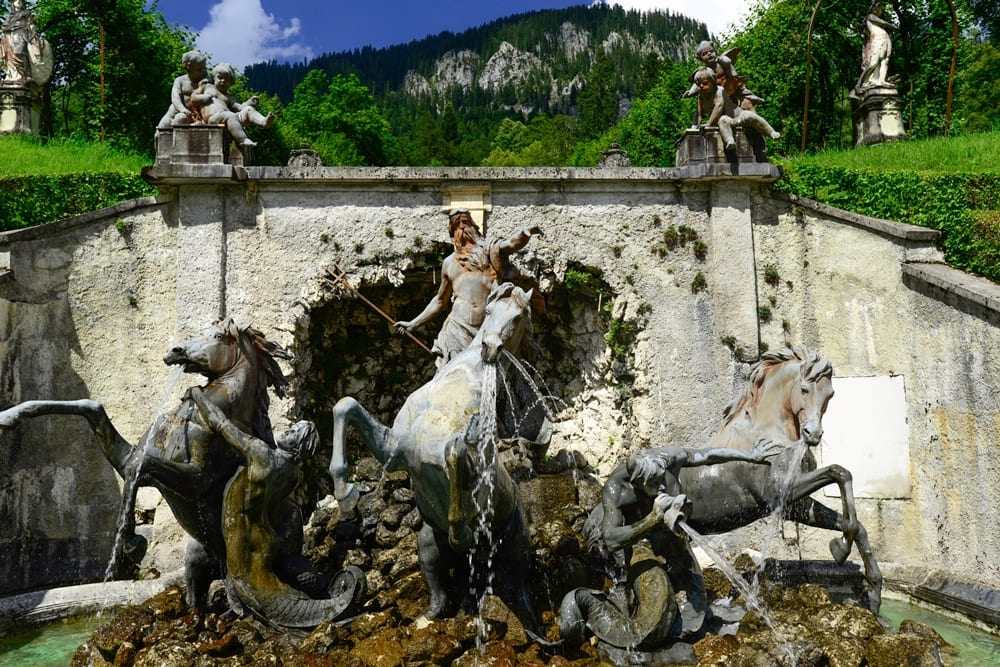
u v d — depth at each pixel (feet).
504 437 34.37
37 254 39.70
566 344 46.50
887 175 43.65
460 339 33.94
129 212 41.14
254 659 23.17
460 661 22.36
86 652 24.54
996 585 32.32
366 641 23.44
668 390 41.52
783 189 45.98
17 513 37.42
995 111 104.94
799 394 28.17
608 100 279.90
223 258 40.86
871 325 40.09
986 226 38.75
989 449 33.01
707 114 43.73
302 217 41.55
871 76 64.95
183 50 98.32
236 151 41.34
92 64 88.17
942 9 83.61
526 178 41.83
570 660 23.66
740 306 41.83
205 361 27.63
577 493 34.58
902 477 37.86
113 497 39.47
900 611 32.60
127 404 40.16
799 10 86.99
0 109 63.36
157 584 33.09
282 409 40.34
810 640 22.89
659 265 42.37
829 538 39.01
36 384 38.99
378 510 32.60
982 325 33.45
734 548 38.34
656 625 23.08
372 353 46.78
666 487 24.66
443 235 41.88
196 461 26.50
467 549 23.66
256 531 25.48
